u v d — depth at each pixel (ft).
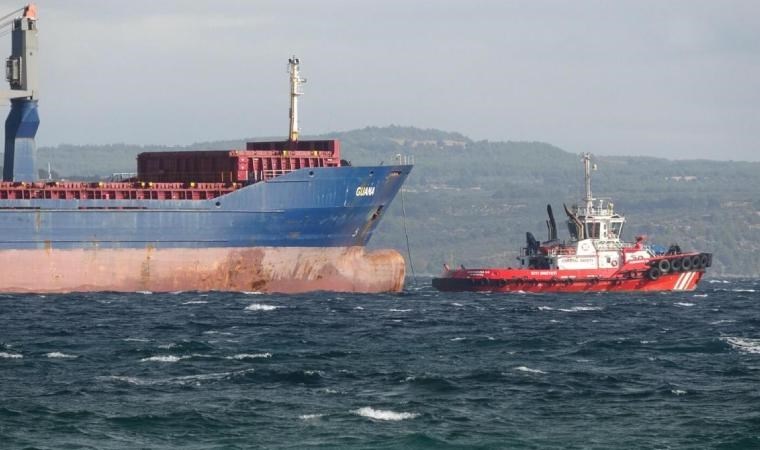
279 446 378.12
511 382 481.46
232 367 508.12
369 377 486.38
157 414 412.57
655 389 470.39
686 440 390.83
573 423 412.16
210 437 386.93
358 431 395.55
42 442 377.91
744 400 449.48
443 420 412.16
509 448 379.76
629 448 382.01
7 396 437.17
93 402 430.20
